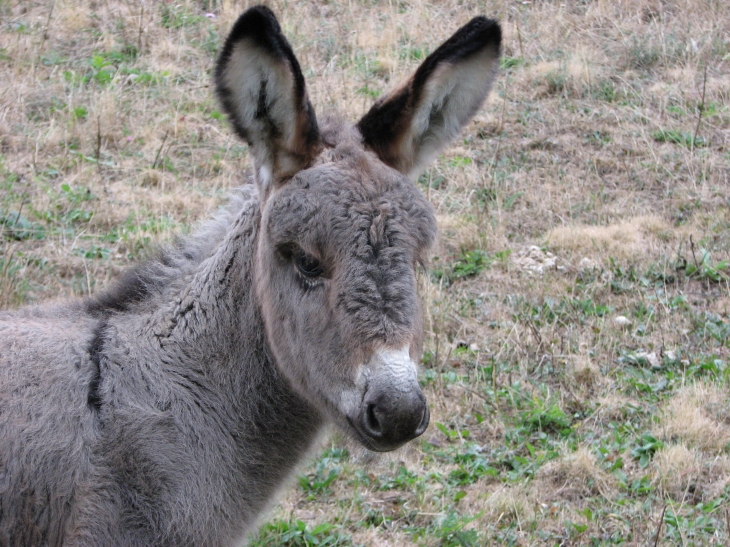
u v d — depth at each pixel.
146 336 7.66
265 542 9.97
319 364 6.89
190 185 17.33
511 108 21.53
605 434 12.27
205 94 20.52
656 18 25.58
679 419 12.23
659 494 11.12
